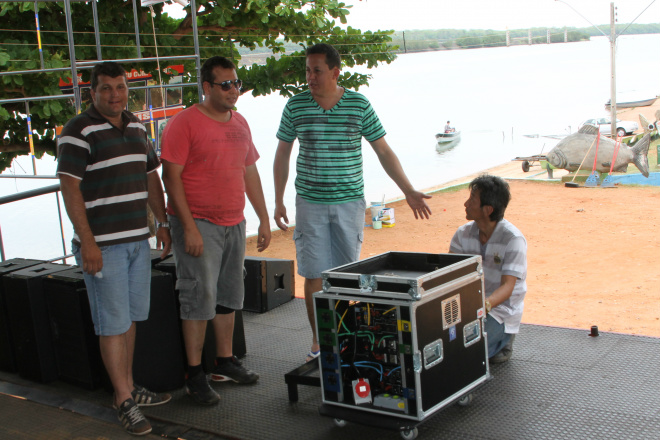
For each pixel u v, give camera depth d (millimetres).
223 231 3750
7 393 4090
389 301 3115
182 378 4066
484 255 4184
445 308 3262
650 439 3119
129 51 10781
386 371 3254
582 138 23734
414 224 18797
